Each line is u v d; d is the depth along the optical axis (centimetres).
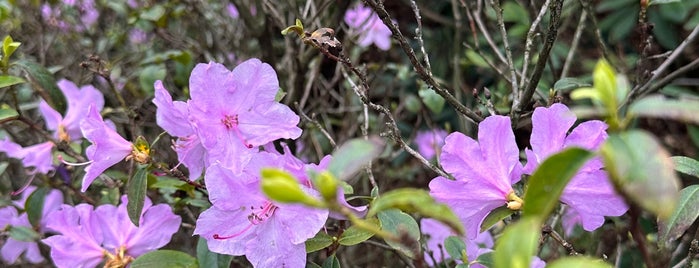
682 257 43
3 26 59
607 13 78
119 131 52
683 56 66
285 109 34
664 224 31
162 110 35
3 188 54
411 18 80
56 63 62
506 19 55
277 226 32
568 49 63
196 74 34
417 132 67
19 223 46
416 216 45
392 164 68
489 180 31
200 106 34
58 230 38
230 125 34
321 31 36
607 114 25
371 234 32
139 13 56
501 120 30
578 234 44
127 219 38
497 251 23
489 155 30
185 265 36
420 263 26
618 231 48
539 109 30
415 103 57
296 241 32
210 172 32
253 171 32
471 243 36
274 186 24
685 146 71
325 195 25
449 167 31
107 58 62
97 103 46
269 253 32
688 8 63
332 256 33
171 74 62
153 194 46
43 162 45
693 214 31
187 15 63
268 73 34
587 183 30
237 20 64
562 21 68
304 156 54
